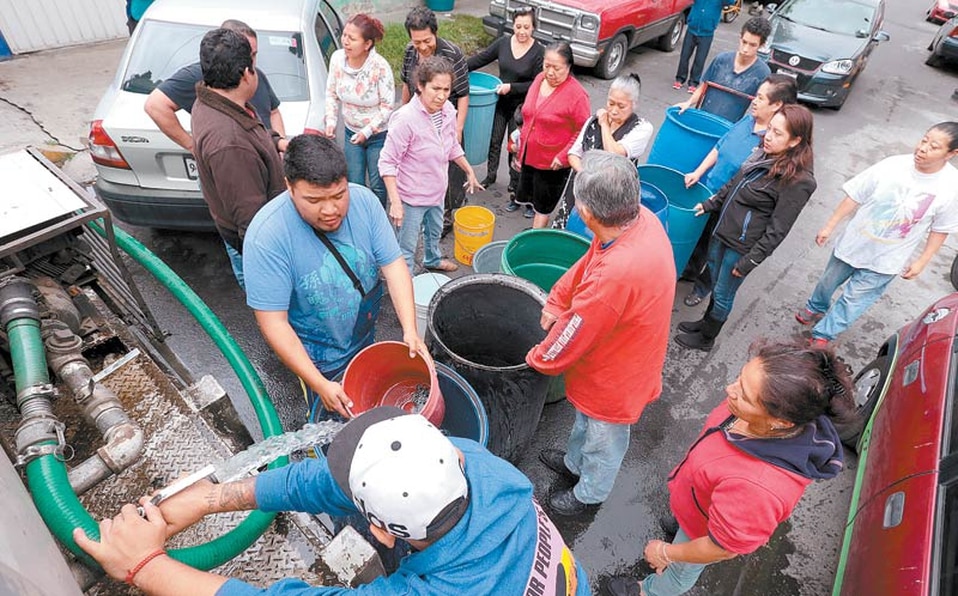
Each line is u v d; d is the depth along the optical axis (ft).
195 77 9.45
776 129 9.12
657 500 9.40
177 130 9.79
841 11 26.05
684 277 14.37
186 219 11.76
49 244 6.89
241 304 12.05
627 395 6.97
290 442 4.80
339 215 5.92
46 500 4.42
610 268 5.96
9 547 2.85
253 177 8.05
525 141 13.11
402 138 10.47
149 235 13.47
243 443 6.84
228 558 4.83
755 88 15.06
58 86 18.49
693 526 6.04
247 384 7.93
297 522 5.47
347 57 12.16
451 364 7.52
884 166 10.37
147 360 6.63
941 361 8.20
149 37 12.31
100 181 11.52
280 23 12.93
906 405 8.29
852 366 12.42
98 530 4.39
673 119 14.06
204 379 6.83
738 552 5.19
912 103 27.35
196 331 11.32
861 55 24.50
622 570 8.38
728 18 34.45
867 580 6.70
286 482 4.08
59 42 20.67
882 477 7.71
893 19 42.01
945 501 6.40
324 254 6.28
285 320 6.28
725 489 5.11
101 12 21.09
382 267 7.02
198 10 12.82
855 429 10.12
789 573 8.55
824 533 9.14
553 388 10.34
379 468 3.16
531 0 23.20
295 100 12.50
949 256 16.48
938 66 32.76
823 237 11.52
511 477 3.74
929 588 5.79
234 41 7.58
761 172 9.96
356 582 4.96
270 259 5.97
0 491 3.40
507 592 3.32
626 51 25.46
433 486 3.11
